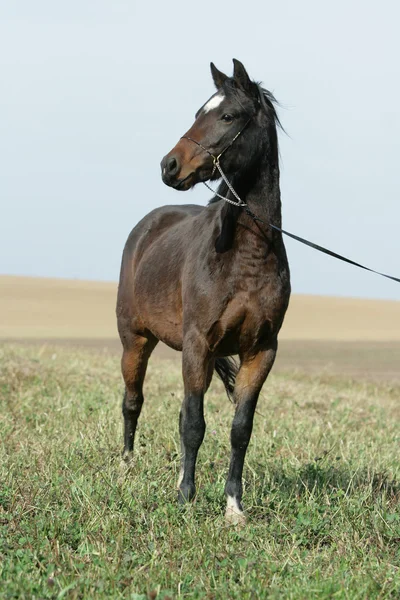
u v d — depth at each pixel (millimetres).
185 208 14609
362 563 9156
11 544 8906
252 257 10539
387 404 26859
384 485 12711
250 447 14758
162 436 14938
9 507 10266
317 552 9547
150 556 8883
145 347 14414
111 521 9695
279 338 77500
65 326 84562
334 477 12859
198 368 10906
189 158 10422
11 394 20297
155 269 12867
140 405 14500
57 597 7461
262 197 10602
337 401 23594
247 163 10523
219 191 11062
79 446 13602
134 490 11070
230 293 10594
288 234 10820
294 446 15336
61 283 135250
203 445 14359
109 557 8695
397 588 8344
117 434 15250
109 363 32469
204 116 10547
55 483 11211
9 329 78188
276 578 8359
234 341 10969
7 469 12031
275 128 10828
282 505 11172
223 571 8445
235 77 10562
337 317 108812
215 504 10922
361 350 63312
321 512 10891
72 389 21891
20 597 7453
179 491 10836
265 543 9570
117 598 7598
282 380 32312
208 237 11125
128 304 14289
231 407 20328
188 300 11039
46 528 9461
